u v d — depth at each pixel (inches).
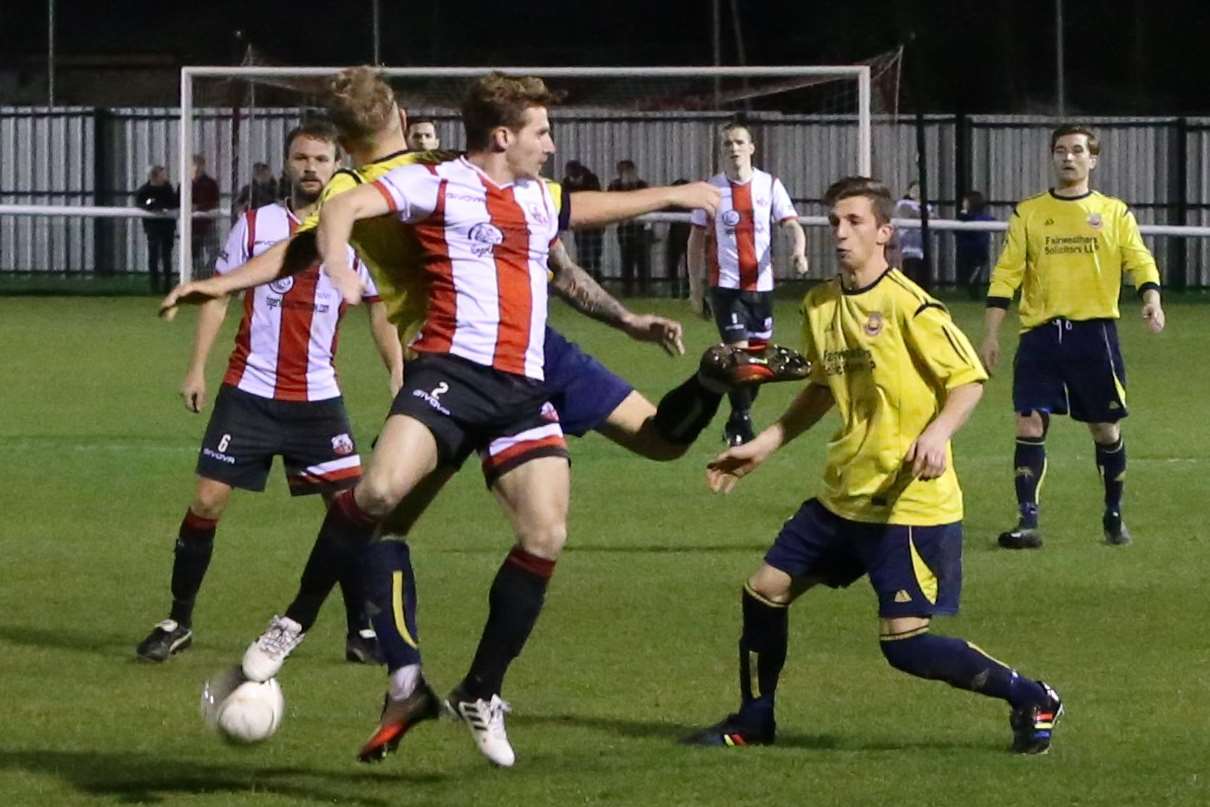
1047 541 1162.6
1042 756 658.2
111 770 642.8
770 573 669.3
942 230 3139.8
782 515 1261.1
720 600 971.9
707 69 2464.3
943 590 658.2
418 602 965.8
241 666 594.9
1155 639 874.1
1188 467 1473.9
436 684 783.7
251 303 843.4
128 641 877.2
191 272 2908.5
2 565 1071.6
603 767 646.5
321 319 847.1
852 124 3213.6
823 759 657.0
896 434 651.5
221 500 840.9
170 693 767.1
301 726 709.3
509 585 612.4
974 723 714.8
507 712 730.8
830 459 664.4
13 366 2164.1
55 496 1326.3
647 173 3235.7
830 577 677.9
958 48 3585.1
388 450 588.4
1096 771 637.3
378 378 2094.0
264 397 843.4
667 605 957.8
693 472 1465.3
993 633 888.3
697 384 643.5
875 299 652.1
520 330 601.9
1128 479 1417.3
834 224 658.2
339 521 590.6
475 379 597.0
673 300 3095.5
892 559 653.9
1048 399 1139.9
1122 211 1154.7
